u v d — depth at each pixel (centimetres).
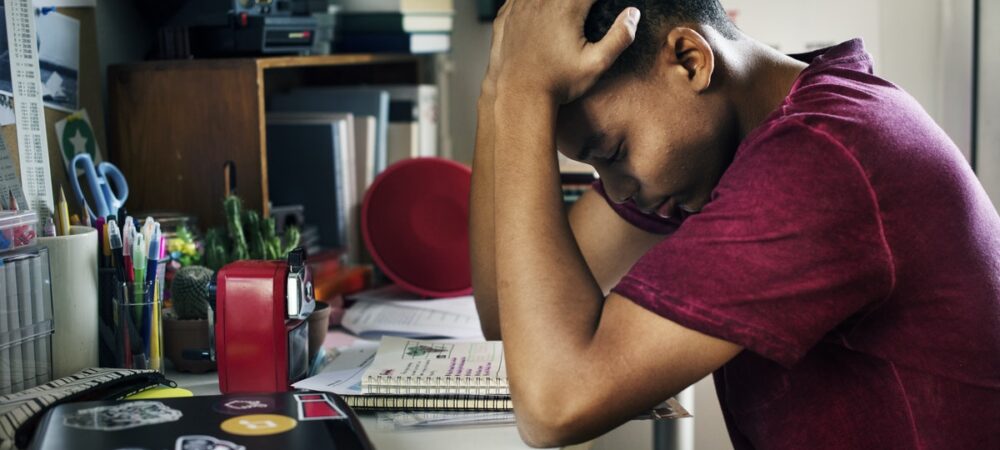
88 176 137
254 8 164
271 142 190
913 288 88
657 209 105
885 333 91
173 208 162
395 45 204
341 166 188
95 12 157
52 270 115
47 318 113
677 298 86
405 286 176
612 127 97
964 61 196
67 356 117
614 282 130
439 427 105
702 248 86
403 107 206
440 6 209
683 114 95
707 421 190
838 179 85
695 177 99
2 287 107
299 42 173
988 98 195
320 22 186
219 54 167
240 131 158
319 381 115
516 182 97
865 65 98
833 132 85
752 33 210
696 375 88
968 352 89
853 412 94
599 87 96
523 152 97
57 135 145
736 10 211
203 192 161
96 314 121
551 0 98
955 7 195
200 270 130
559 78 96
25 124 127
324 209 188
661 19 95
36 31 136
